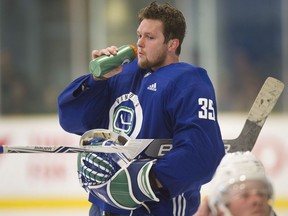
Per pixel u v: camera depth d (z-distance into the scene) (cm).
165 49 843
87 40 2066
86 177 810
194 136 793
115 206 816
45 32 2066
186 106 808
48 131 1977
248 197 507
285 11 2048
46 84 2069
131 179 790
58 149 773
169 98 819
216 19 2050
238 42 2055
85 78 857
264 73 2062
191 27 2050
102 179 801
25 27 2061
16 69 2066
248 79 2061
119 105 864
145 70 861
